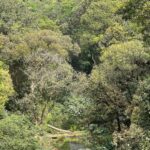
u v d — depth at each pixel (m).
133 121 22.80
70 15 88.56
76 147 39.22
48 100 47.34
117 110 31.84
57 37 62.84
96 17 75.75
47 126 47.19
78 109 44.19
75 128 48.56
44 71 48.06
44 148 25.27
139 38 41.66
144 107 19.83
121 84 31.91
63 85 48.47
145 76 30.06
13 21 65.06
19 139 22.22
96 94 32.56
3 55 50.25
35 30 65.88
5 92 39.53
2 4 67.12
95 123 33.47
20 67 51.09
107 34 59.44
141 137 19.53
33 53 52.00
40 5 95.00
